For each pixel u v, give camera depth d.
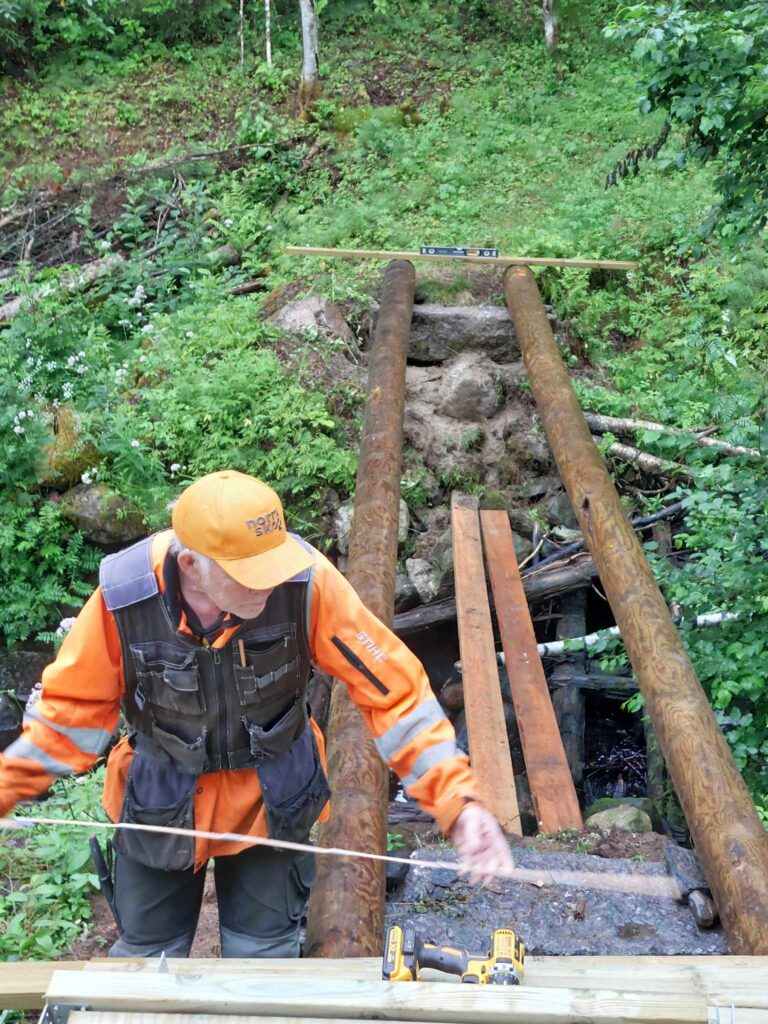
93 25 14.31
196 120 13.51
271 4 14.95
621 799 5.89
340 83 13.91
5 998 2.31
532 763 5.54
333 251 9.81
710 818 3.81
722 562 6.02
